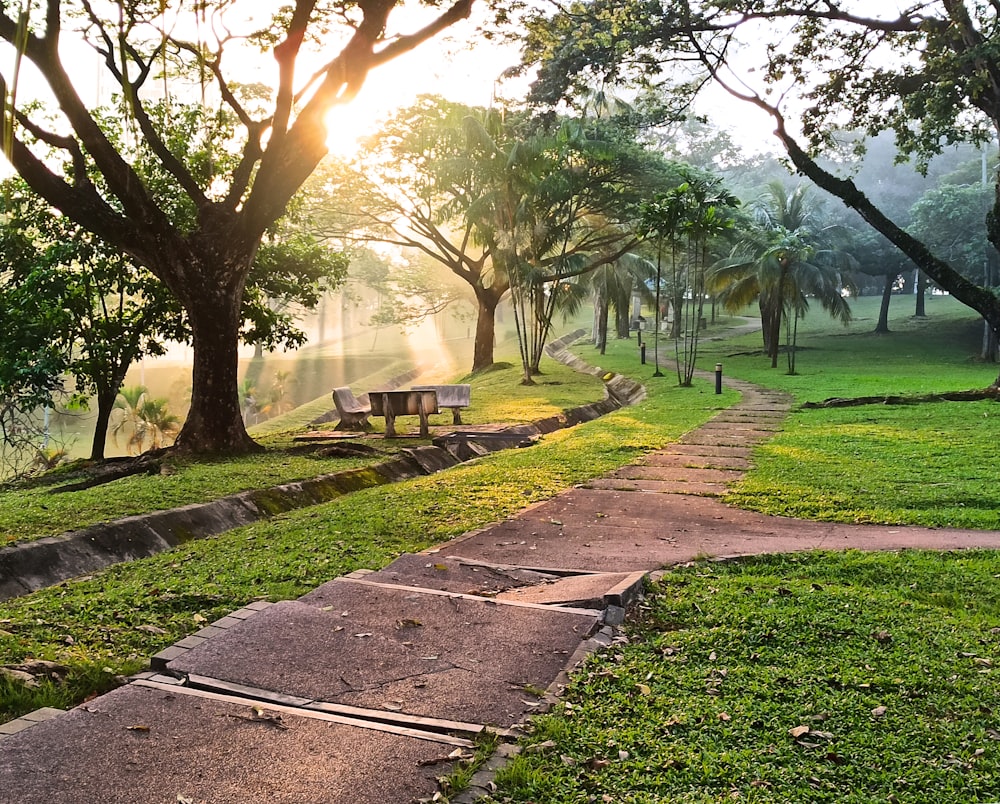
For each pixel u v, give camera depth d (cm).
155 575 691
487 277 4484
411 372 5766
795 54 2259
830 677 452
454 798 328
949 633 538
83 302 1697
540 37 1667
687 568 700
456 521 912
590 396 2822
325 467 1330
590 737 380
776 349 3959
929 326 5594
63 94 1233
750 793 329
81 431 4338
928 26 2059
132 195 1336
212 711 400
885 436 1570
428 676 453
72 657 480
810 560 736
